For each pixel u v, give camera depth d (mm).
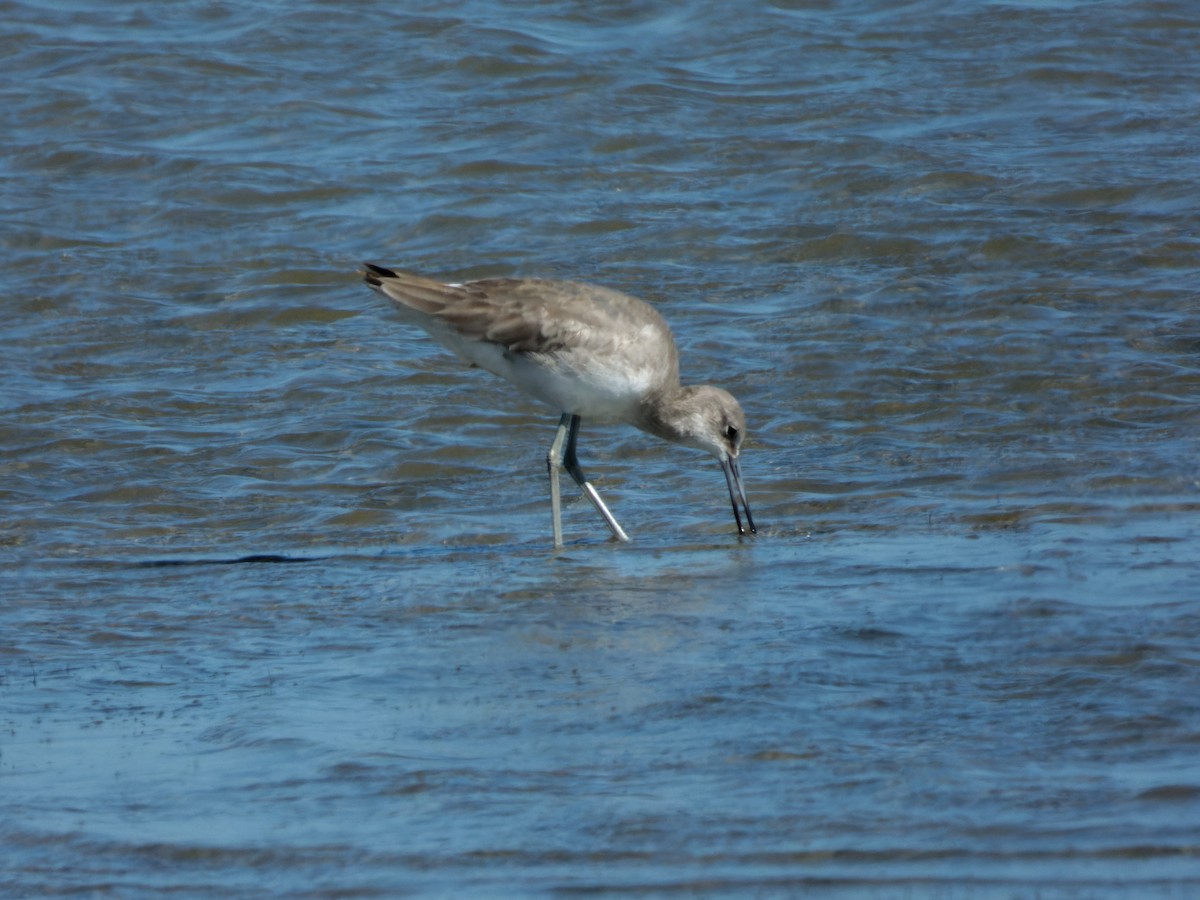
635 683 9516
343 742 8766
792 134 25562
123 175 25016
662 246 22062
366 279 14375
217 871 7348
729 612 11008
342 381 18375
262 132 26391
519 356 14055
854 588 11453
